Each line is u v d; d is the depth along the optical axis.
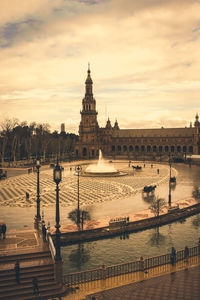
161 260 27.95
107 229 37.03
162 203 48.41
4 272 22.39
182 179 83.31
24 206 48.78
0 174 83.25
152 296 19.56
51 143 182.50
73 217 40.03
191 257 26.73
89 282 22.48
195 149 192.50
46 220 40.62
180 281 21.80
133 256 30.31
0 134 143.75
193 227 40.16
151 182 78.25
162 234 37.31
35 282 20.62
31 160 147.50
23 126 176.25
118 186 71.38
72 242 34.38
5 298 20.22
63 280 23.19
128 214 44.19
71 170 107.75
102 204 51.03
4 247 26.31
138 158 180.12
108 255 30.66
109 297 19.75
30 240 28.38
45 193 60.88
